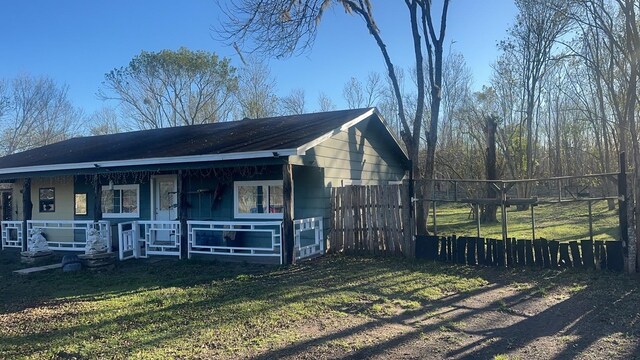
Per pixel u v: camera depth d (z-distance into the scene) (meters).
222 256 11.95
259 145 10.94
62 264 10.95
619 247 8.59
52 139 41.09
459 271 9.40
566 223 18.50
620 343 5.06
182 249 11.81
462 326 5.85
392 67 15.72
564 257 9.10
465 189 28.98
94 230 11.04
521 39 32.31
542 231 15.91
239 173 13.00
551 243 9.21
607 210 23.12
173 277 9.65
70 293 8.46
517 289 7.82
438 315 6.38
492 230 16.95
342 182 13.45
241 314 6.46
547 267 9.24
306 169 12.55
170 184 14.17
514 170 30.83
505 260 9.67
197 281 9.09
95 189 13.04
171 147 12.80
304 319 6.21
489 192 20.36
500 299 7.21
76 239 15.29
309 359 4.74
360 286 8.22
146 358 4.79
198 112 41.53
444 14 15.33
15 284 9.49
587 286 7.75
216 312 6.59
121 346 5.20
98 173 12.70
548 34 29.27
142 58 40.28
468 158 32.81
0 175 14.02
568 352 4.84
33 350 5.19
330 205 12.21
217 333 5.61
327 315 6.41
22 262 12.17
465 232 16.53
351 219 11.88
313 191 12.44
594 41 17.88
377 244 11.52
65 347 5.25
